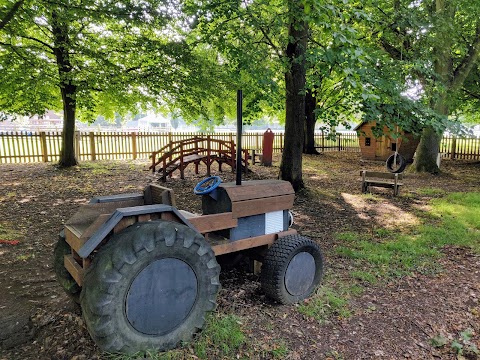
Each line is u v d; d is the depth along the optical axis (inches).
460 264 162.9
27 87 380.5
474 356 96.1
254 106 387.9
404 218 246.1
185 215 114.4
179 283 89.9
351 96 245.0
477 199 295.1
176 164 413.4
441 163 592.4
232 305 118.0
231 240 116.8
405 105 240.5
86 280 81.0
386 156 570.9
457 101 514.0
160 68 378.6
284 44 306.3
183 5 296.0
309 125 710.5
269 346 96.7
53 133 546.9
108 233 86.5
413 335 105.6
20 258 165.3
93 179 382.0
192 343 93.8
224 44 263.1
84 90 389.7
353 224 232.2
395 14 280.5
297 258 120.9
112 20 317.1
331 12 150.0
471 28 395.2
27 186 335.9
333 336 103.5
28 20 279.1
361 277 145.9
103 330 78.5
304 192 319.9
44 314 111.9
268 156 508.1
